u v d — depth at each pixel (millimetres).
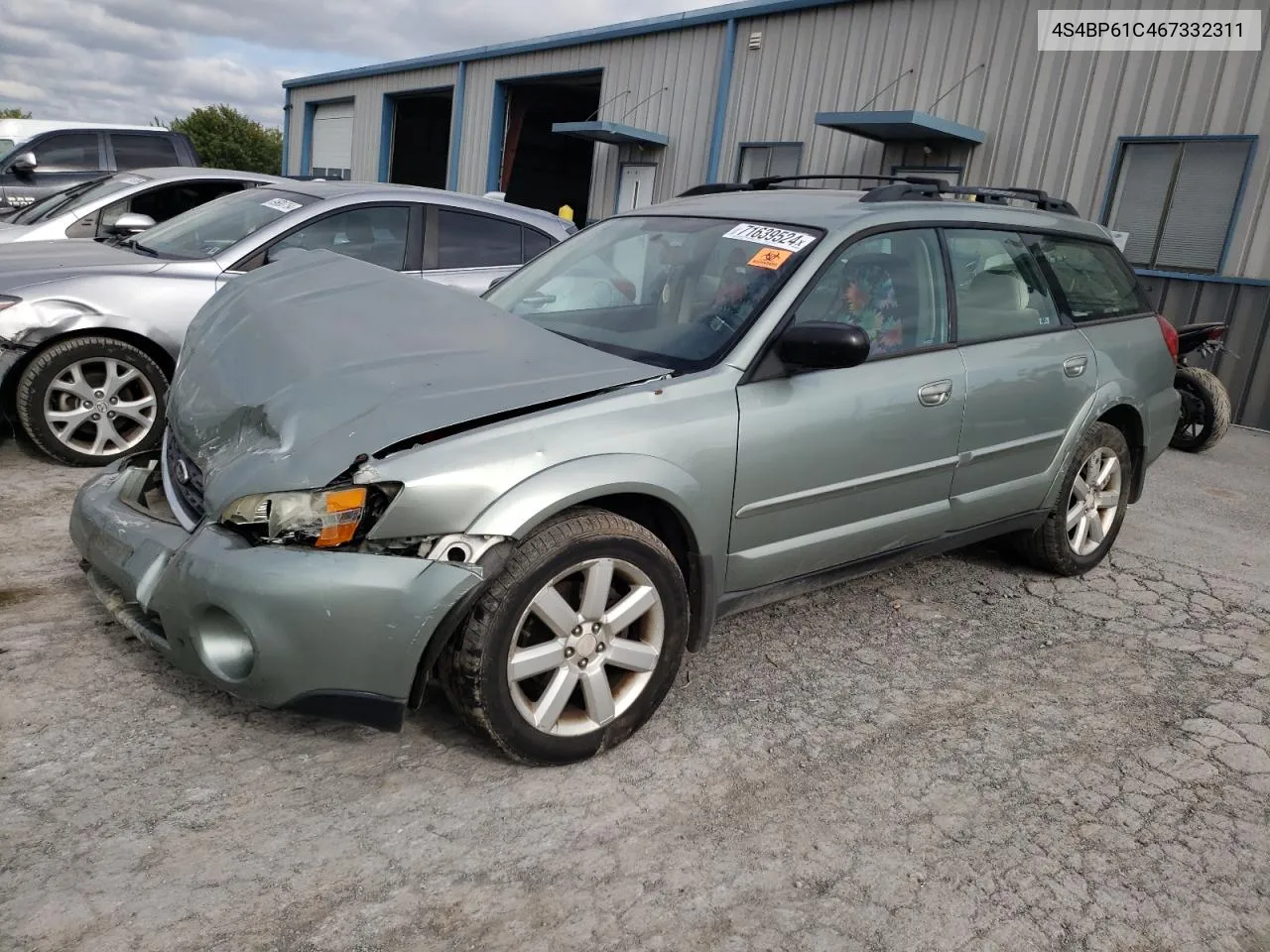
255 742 2842
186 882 2258
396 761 2814
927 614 4254
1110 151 11148
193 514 2811
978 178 12375
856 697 3449
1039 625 4223
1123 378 4602
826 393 3307
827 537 3465
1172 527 5949
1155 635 4215
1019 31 11852
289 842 2428
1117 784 3008
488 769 2812
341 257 3943
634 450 2826
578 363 2969
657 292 3561
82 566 3156
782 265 3387
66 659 3189
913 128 11922
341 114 25531
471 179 21031
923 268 3770
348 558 2467
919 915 2363
